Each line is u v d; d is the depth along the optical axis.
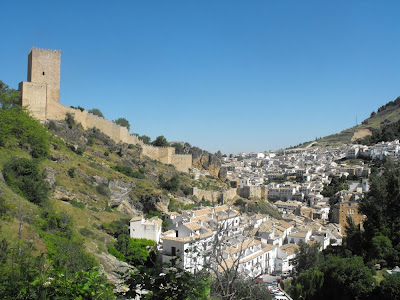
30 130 75.19
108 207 81.12
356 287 58.66
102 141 118.19
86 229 60.50
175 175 133.88
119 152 117.94
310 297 66.12
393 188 73.31
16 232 38.78
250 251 75.50
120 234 67.81
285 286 72.62
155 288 14.90
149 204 93.06
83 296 15.20
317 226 118.06
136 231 73.38
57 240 42.44
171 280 14.84
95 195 80.75
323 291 65.62
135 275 15.23
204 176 156.12
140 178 108.81
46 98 101.69
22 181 57.00
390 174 77.25
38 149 76.06
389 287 53.16
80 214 67.94
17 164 60.31
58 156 84.12
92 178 85.50
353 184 187.88
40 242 39.75
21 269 15.98
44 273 16.27
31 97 97.12
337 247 90.81
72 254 39.56
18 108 81.06
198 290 14.98
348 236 82.88
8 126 69.06
